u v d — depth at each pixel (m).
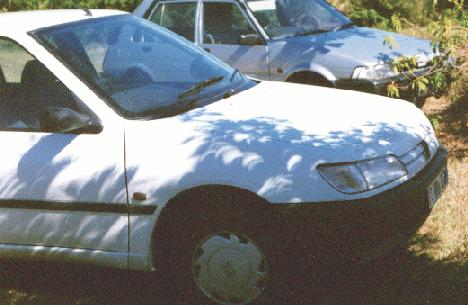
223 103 4.44
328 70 7.41
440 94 7.88
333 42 7.65
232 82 4.89
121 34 4.88
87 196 4.07
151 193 3.94
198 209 3.96
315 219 3.75
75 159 4.09
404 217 3.96
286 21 8.10
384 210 3.83
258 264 3.91
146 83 4.46
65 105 4.27
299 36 7.91
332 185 3.76
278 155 3.81
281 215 3.77
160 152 3.95
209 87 4.64
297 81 7.66
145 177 3.95
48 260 4.29
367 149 3.95
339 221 3.75
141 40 4.95
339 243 3.78
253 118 4.17
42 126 4.18
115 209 4.04
